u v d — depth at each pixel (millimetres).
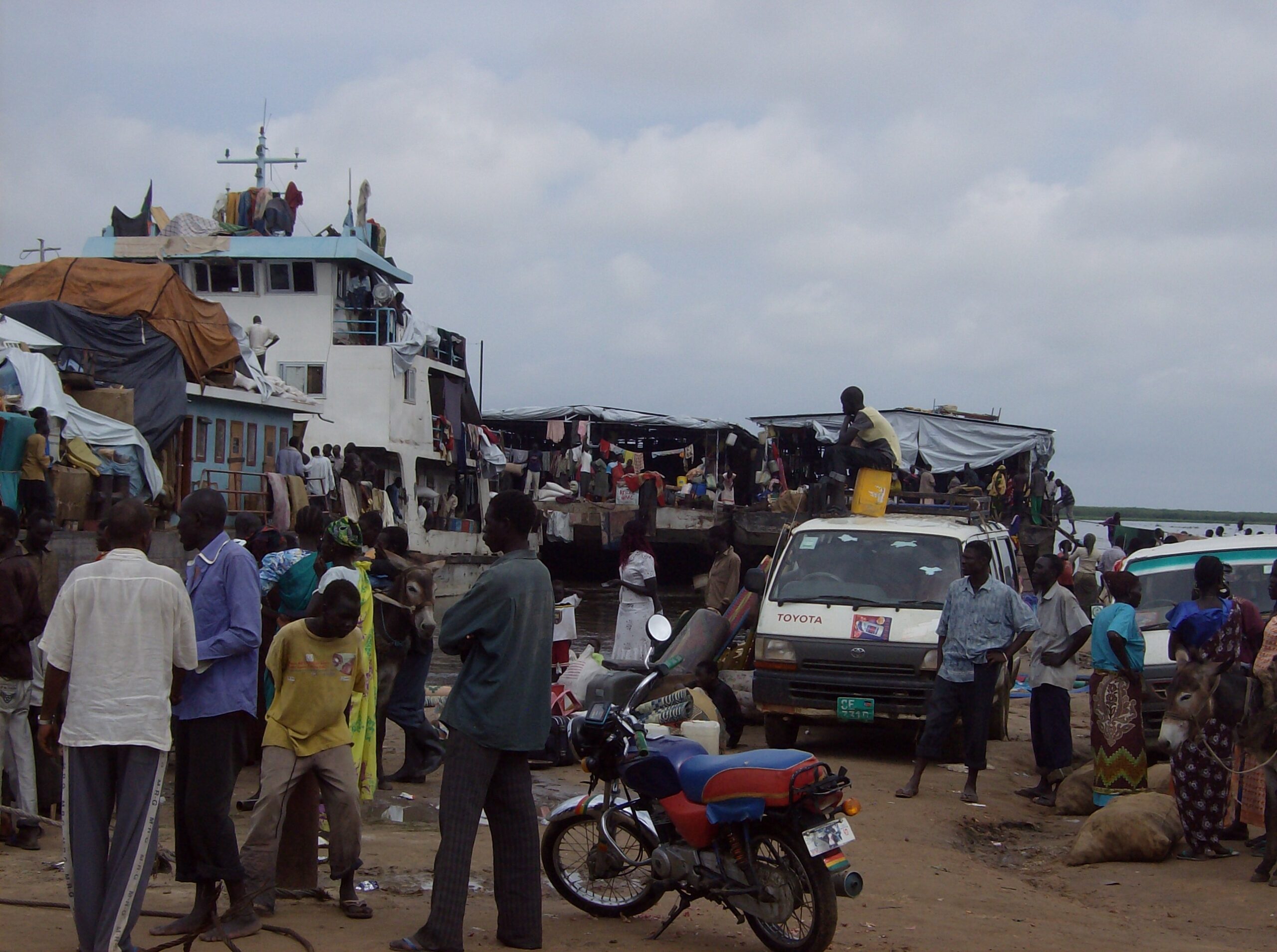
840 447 13125
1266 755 7102
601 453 39312
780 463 38812
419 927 5445
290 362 32188
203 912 5176
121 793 4738
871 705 10500
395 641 8758
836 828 5227
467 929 5562
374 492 28688
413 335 33125
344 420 31844
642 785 5695
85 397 18312
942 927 5992
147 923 5375
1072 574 16656
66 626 4770
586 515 36906
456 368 37344
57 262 21469
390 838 7426
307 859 5898
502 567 5199
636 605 12430
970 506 13469
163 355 20250
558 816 6125
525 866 5285
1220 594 8344
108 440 17531
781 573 11633
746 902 5363
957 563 11289
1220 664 7609
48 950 4805
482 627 5125
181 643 4875
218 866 5109
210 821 5082
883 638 10602
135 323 20203
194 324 21688
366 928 5395
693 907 6297
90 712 4703
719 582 13227
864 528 11758
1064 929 6086
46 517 12531
